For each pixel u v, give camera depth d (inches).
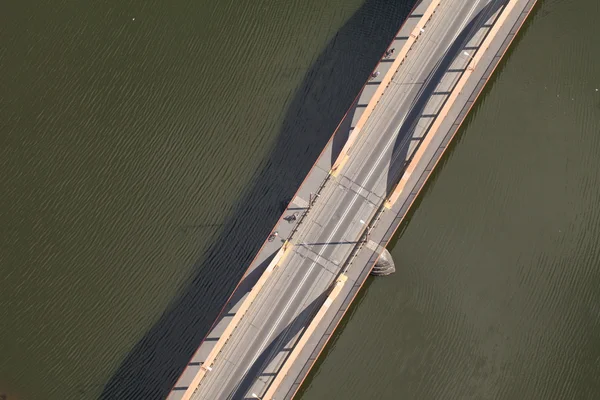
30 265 4810.5
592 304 4800.7
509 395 4680.1
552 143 5032.0
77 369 4685.0
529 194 4950.8
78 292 4776.1
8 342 4704.7
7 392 4645.7
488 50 4901.6
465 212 4918.8
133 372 4687.5
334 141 4763.8
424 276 4822.8
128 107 5064.0
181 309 4771.2
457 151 4997.5
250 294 4542.3
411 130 4813.0
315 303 4618.6
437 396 4670.3
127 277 4805.6
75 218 4884.4
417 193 4702.3
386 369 4707.2
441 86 4877.0
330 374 4704.7
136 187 4936.0
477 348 4731.8
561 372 4704.7
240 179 4953.3
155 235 4867.1
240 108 5054.1
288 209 4692.4
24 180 4943.4
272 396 4471.0
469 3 5012.3
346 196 4726.9
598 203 4948.3
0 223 4869.6
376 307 4776.1
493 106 5064.0
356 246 4665.4
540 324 4773.6
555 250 4874.5
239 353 4564.5
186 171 4960.6
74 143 5002.5
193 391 4443.9
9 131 5019.7
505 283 4827.8
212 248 4857.3
